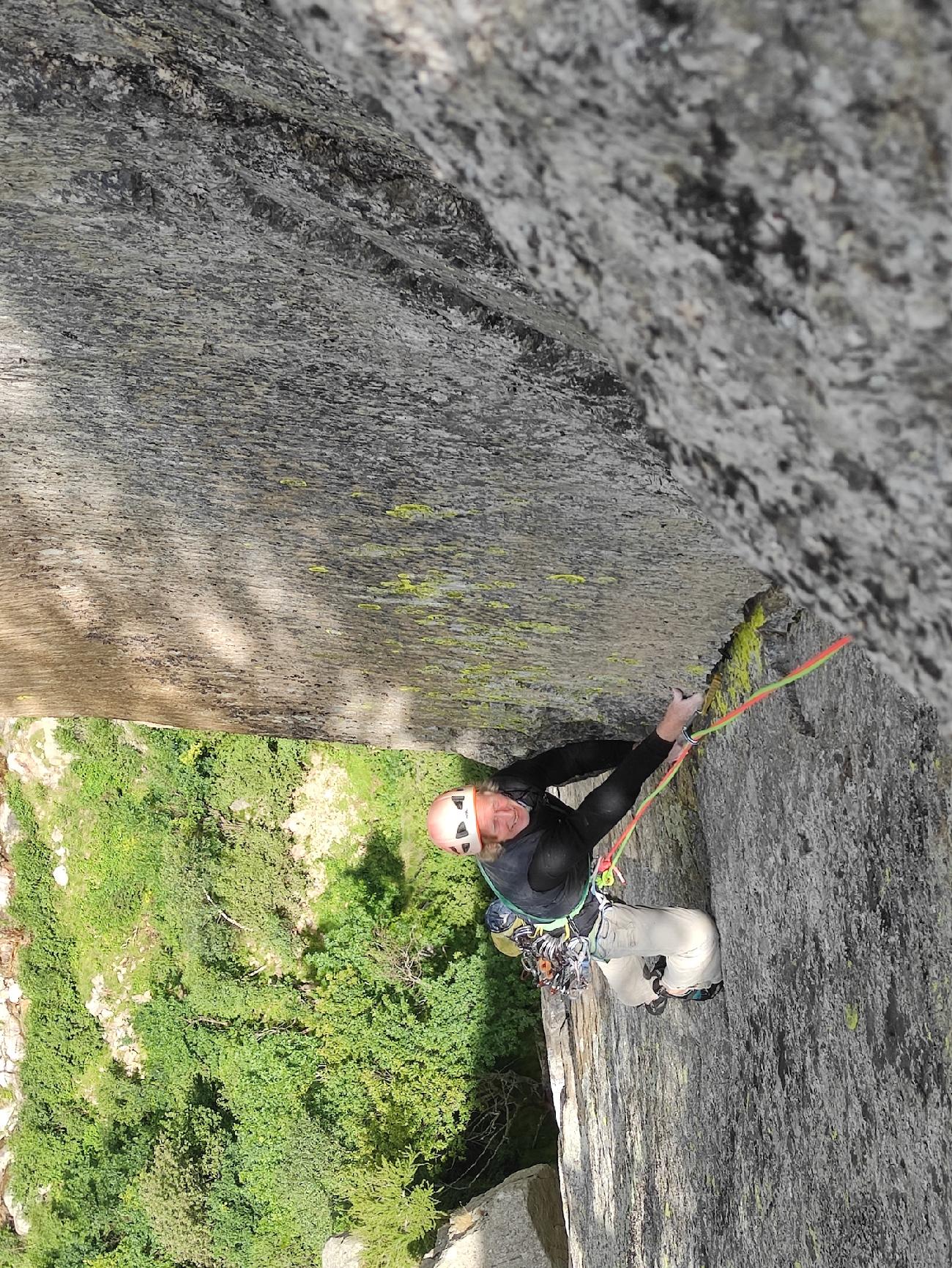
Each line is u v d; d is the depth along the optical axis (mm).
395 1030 12922
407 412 2246
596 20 775
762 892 3066
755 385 939
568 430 2174
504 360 1980
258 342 2113
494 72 856
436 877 13758
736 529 1100
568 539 2668
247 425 2416
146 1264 14109
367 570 3021
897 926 2285
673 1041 4055
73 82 1558
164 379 2283
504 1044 12656
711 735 3354
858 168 755
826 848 2621
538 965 3088
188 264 1911
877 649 1027
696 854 3629
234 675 3939
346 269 1833
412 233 1674
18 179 1758
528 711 3791
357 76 961
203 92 1561
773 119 767
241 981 14320
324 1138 12922
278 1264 13156
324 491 2627
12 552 3127
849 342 836
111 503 2873
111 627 3590
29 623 3533
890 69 704
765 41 730
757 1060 3184
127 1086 14758
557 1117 6328
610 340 1064
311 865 14562
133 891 15094
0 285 2033
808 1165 2822
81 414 2465
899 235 767
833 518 970
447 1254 10977
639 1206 4699
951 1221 2102
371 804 14453
